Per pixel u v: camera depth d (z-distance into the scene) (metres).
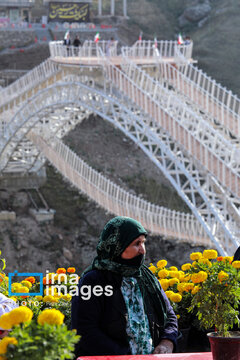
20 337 2.83
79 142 56.84
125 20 88.75
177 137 23.14
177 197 53.88
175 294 5.81
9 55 71.06
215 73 62.81
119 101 27.42
